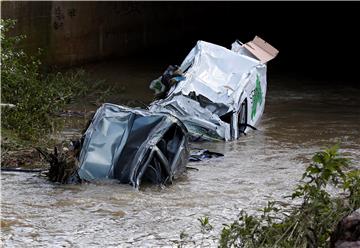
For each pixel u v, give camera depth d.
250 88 19.56
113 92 24.95
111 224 12.04
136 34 34.66
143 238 11.38
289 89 27.45
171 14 37.72
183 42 38.84
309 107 23.86
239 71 19.53
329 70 32.78
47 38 27.80
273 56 21.48
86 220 12.22
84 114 20.81
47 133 18.02
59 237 11.40
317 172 8.67
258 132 19.62
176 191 13.95
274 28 42.97
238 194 13.81
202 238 11.30
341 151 17.64
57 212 12.59
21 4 25.97
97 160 14.39
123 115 14.76
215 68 19.48
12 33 25.47
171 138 14.71
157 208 12.89
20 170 14.96
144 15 35.22
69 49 29.38
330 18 43.78
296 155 17.12
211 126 17.92
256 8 43.53
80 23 30.02
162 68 31.34
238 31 42.09
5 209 12.66
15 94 18.38
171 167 14.40
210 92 18.42
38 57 27.09
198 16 40.34
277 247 8.38
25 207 12.79
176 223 12.09
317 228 8.40
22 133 17.33
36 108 18.22
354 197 8.73
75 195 13.53
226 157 16.77
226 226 11.07
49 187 13.98
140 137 14.45
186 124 17.88
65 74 27.42
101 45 31.73
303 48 39.12
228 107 18.30
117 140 14.54
